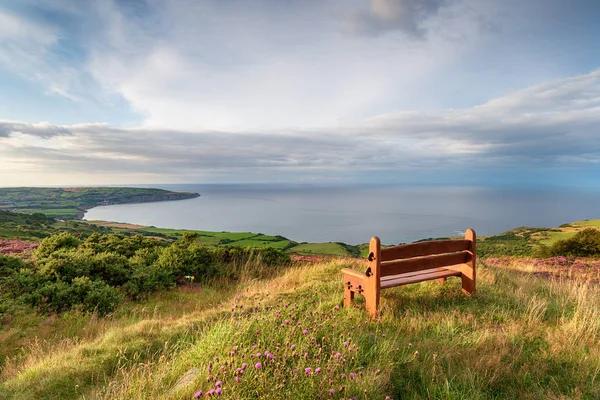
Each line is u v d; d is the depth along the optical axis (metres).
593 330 4.28
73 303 7.42
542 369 3.38
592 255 15.84
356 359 3.36
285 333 3.86
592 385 3.06
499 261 13.50
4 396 3.44
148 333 4.96
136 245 12.70
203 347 3.81
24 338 5.87
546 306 5.31
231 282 10.70
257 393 2.63
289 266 12.69
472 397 2.84
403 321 4.65
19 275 8.12
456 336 4.11
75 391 3.42
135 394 2.97
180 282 10.22
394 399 2.94
